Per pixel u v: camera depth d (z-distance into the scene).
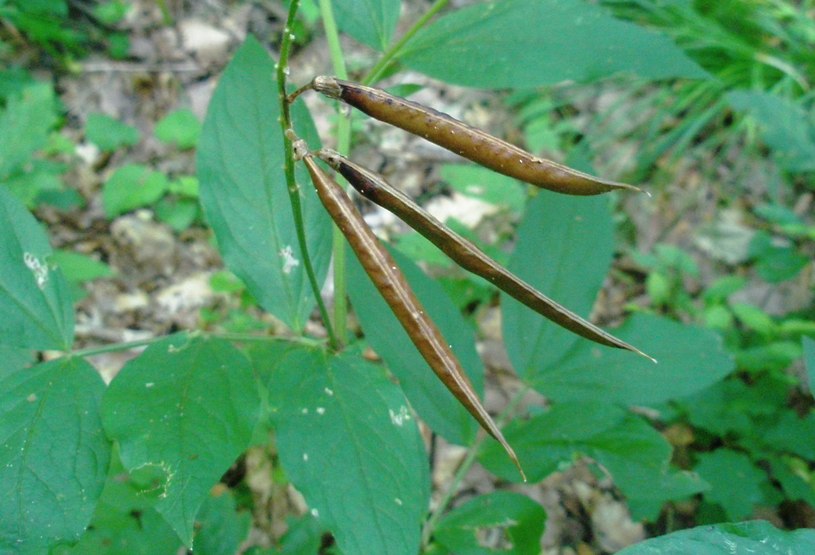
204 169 0.12
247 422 0.10
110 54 0.38
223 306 0.29
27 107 0.28
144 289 0.30
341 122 0.14
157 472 0.10
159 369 0.11
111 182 0.30
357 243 0.09
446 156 0.35
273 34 0.40
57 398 0.10
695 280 0.31
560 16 0.13
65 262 0.26
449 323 0.14
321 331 0.28
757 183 0.36
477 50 0.13
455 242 0.09
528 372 0.15
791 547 0.08
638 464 0.13
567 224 0.15
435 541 0.14
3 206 0.11
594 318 0.30
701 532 0.08
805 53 0.39
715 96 0.39
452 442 0.14
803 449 0.22
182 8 0.40
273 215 0.12
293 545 0.17
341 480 0.10
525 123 0.37
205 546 0.17
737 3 0.40
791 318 0.28
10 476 0.10
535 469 0.14
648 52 0.13
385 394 0.11
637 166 0.36
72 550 0.16
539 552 0.14
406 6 0.42
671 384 0.14
